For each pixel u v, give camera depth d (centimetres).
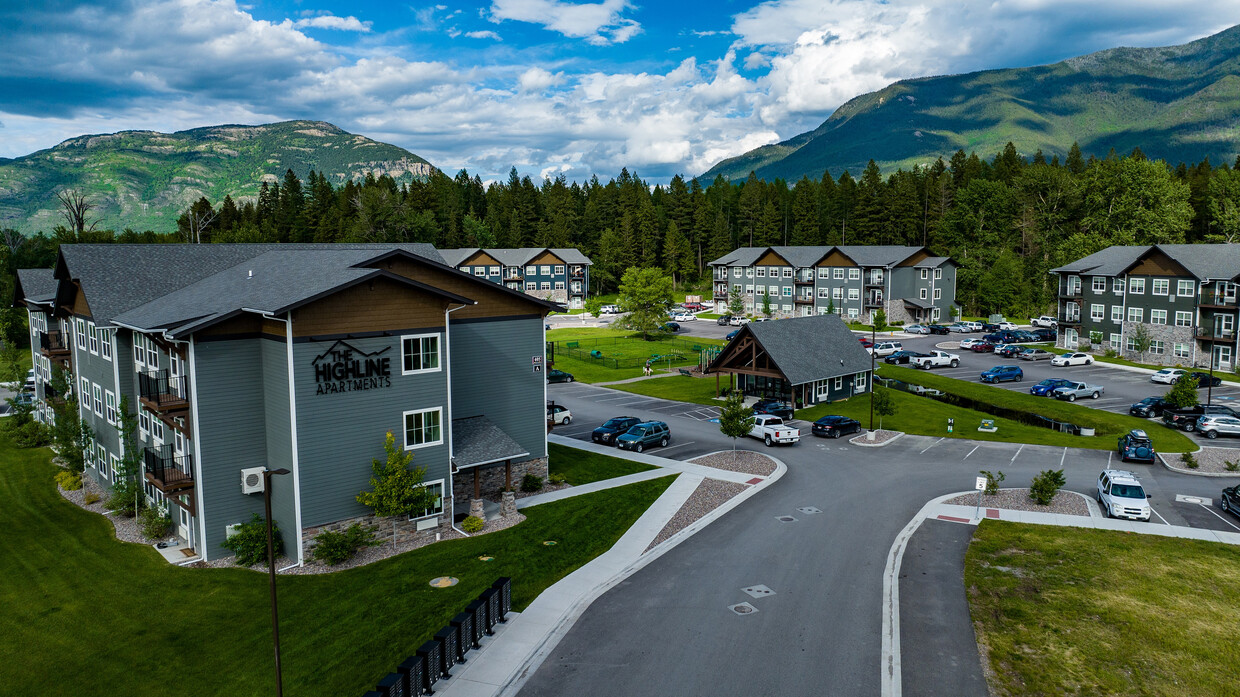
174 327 2766
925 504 3484
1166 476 3969
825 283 11188
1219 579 2569
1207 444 4678
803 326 6250
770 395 6059
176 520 3186
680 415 5641
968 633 2195
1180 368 7000
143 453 3291
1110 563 2720
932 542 2975
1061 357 7550
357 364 2839
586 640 2162
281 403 2767
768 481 3872
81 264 3547
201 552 2848
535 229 17550
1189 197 11656
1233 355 6969
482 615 2188
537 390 3828
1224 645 2108
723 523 3206
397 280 2884
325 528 2819
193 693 1938
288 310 2602
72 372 4322
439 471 3105
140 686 1981
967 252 12700
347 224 14812
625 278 10019
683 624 2256
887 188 14862
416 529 3027
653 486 3775
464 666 2017
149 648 2183
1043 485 3466
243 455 2873
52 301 4247
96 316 3325
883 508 3422
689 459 4353
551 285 14812
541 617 2308
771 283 12050
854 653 2075
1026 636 2173
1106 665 2008
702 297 15288
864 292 10675
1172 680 1938
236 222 15300
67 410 3944
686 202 17038
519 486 3725
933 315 10806
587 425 5294
